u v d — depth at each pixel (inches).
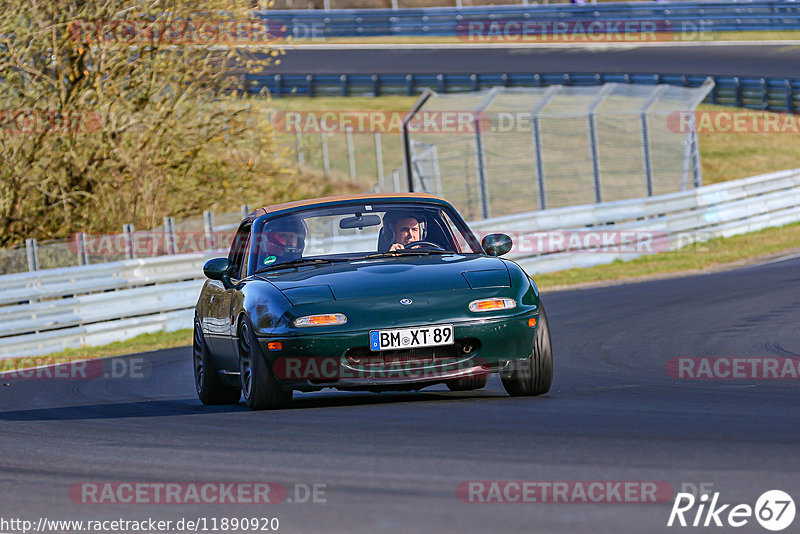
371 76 5270.7
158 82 3083.2
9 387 1524.4
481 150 2935.5
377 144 4249.5
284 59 6087.6
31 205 3058.6
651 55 5580.7
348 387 893.2
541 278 2615.7
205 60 3107.8
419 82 5201.8
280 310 882.1
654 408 797.2
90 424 950.4
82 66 3002.0
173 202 3196.4
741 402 821.2
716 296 1926.7
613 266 2758.4
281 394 910.4
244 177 3193.9
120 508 550.0
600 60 5531.5
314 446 698.8
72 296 2359.7
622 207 2888.8
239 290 971.9
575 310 1913.1
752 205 3208.7
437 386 1126.4
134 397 1267.2
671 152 4173.2
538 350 904.9
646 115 3159.5
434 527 462.3
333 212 1050.7
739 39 5797.2
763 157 4731.8
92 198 3016.7
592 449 617.6
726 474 528.7
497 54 5925.2
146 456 716.0
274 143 3201.3
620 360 1254.9
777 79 4803.2
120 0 2974.9
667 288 2146.9
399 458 630.5
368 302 872.3
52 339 2041.1
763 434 643.5
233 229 2460.6
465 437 690.8
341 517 492.4
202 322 1135.0
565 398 890.7
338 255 1017.5
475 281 903.1
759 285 2047.2
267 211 1073.5
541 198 2972.4
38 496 599.2
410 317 863.1
